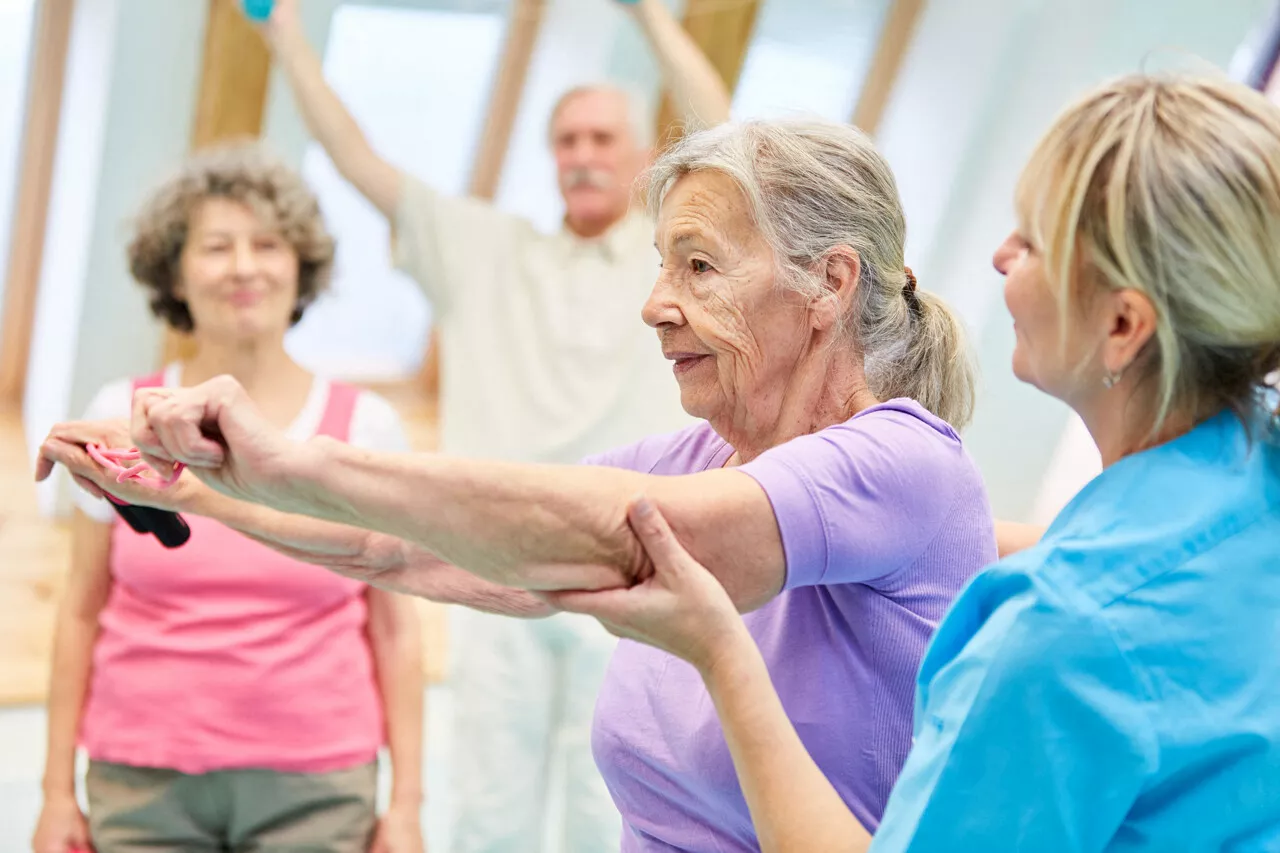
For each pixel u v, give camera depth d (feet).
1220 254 2.69
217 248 6.52
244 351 6.61
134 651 6.11
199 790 6.13
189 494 3.79
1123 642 2.70
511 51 14.24
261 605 6.16
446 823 9.91
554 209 14.74
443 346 8.84
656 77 12.49
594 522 3.02
